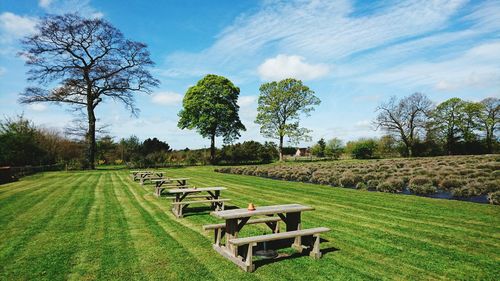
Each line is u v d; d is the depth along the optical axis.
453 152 48.31
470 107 47.34
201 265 5.31
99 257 5.72
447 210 9.16
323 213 9.18
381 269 5.06
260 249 6.07
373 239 6.61
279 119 44.09
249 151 41.91
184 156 40.38
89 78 30.56
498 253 5.68
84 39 29.44
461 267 5.11
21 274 5.02
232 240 5.05
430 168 19.22
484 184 11.39
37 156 28.50
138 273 5.01
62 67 29.47
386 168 21.14
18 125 27.88
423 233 6.96
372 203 10.58
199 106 39.88
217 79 40.28
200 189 10.32
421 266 5.16
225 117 40.47
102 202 11.56
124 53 31.00
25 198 12.61
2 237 7.04
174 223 8.24
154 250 6.07
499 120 47.34
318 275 4.86
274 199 12.20
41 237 7.00
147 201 11.78
